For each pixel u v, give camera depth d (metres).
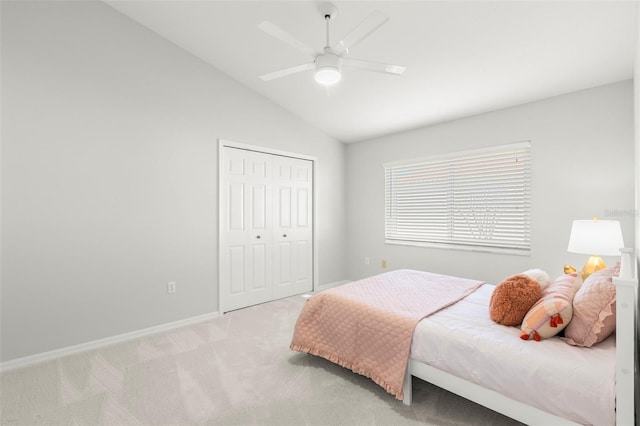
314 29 2.62
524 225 3.24
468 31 2.36
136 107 2.97
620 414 1.18
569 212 2.94
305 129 4.38
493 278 3.45
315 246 4.53
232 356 2.50
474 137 3.57
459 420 1.72
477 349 1.55
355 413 1.78
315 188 4.52
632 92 2.62
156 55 3.10
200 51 3.30
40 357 2.45
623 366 1.19
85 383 2.11
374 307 2.09
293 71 2.30
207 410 1.81
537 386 1.36
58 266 2.55
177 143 3.23
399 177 4.32
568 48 2.38
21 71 2.40
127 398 1.93
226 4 2.58
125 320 2.88
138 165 2.98
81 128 2.67
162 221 3.12
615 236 2.29
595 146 2.80
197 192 3.37
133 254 2.94
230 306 3.63
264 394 1.97
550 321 1.51
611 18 2.05
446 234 3.84
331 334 2.24
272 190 4.05
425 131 4.02
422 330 1.79
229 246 3.63
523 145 3.20
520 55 2.53
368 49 2.68
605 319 1.39
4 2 2.35
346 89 3.44
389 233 4.45
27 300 2.42
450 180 3.80
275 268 4.09
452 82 3.01
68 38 2.61
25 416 1.77
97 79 2.75
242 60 3.32
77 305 2.63
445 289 2.53
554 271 3.03
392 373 1.84
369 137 4.60
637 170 2.10
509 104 3.26
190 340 2.82
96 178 2.74
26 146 2.42
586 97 2.85
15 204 2.38
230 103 3.63
